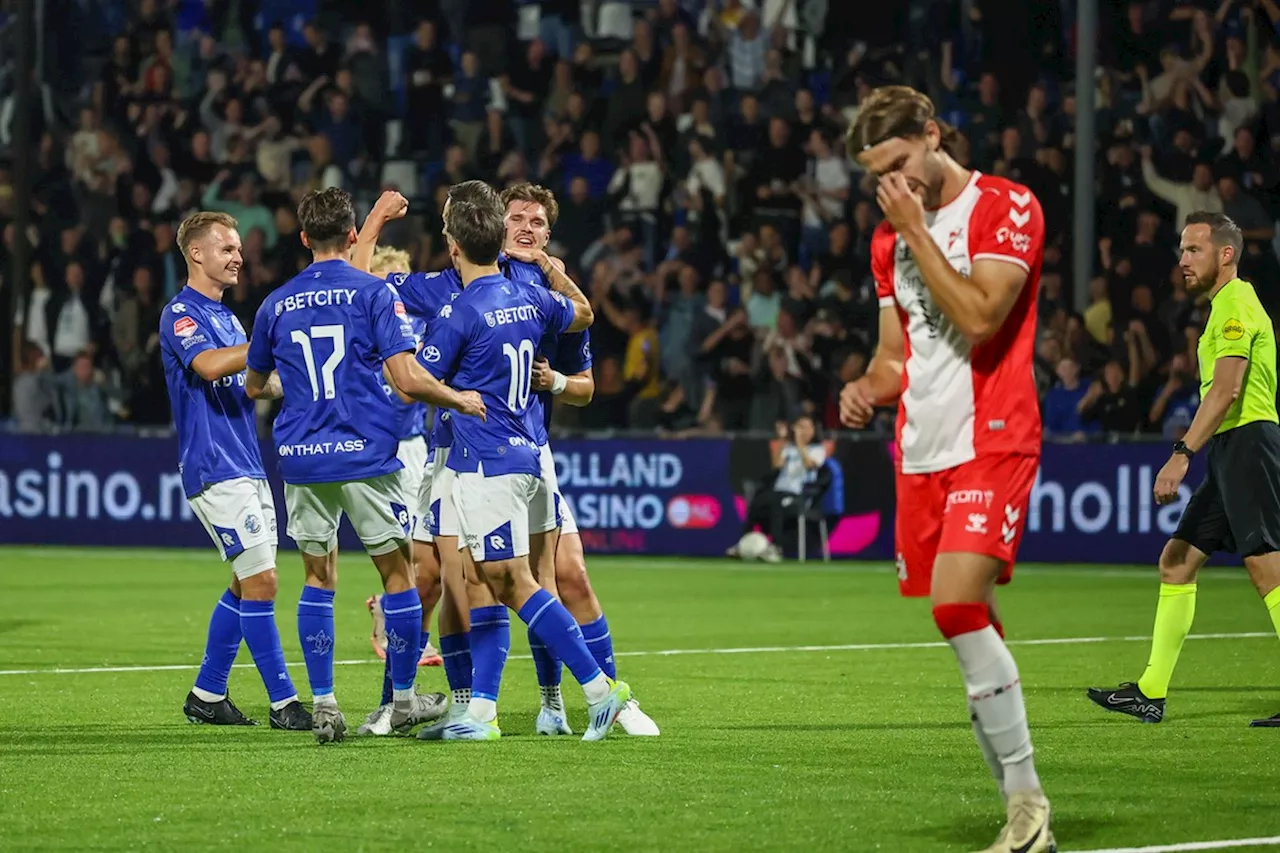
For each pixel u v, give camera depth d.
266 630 16.77
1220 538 17.36
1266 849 11.05
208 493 16.72
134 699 19.09
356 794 12.98
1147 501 40.09
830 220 49.22
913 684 20.39
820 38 51.69
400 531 16.12
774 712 17.92
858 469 42.34
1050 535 40.94
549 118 53.00
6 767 14.30
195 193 52.91
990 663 10.98
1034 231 11.12
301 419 15.83
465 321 15.28
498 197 15.81
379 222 16.91
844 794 13.01
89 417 49.97
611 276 48.38
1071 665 22.41
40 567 39.97
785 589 35.03
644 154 50.41
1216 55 48.47
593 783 13.48
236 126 53.91
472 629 15.98
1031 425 11.26
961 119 49.91
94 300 51.91
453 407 15.09
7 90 56.62
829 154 49.66
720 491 43.12
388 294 15.63
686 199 49.91
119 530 46.00
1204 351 17.55
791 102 50.94
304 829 11.68
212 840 11.34
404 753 15.07
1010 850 10.75
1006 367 11.29
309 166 53.19
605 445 43.97
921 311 11.46
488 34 53.91
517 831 11.62
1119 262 44.94
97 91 54.78
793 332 45.84
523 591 15.56
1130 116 48.47
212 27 55.94
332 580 16.00
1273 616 17.27
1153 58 49.12
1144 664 22.52
